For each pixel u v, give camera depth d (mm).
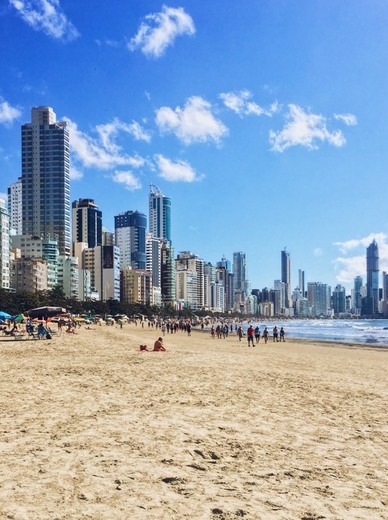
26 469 7578
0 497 6359
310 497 6750
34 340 48062
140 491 6699
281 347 58781
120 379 18891
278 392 16672
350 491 7070
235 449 9141
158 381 18469
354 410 13758
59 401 13719
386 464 8555
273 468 8070
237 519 5848
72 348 37938
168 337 81188
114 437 9672
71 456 8312
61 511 5914
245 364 27984
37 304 152625
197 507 6180
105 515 5832
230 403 14023
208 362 28047
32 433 9914
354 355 47375
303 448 9430
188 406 13312
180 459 8320
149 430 10344
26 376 19453
